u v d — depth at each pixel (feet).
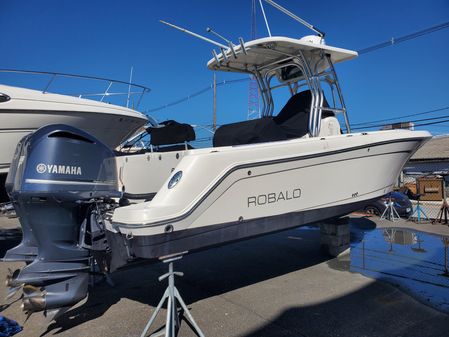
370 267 16.06
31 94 20.24
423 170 83.87
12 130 19.67
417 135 16.34
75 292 10.53
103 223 11.23
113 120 23.17
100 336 10.40
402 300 12.19
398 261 16.99
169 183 10.40
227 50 15.49
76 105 21.47
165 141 14.67
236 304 12.42
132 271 16.56
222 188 10.80
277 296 13.01
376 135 14.80
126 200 13.02
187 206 10.10
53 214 10.32
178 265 17.34
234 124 15.51
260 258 18.17
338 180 13.73
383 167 15.30
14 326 10.80
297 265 16.78
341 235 17.93
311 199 12.96
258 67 17.79
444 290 13.03
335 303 12.17
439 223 28.91
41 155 10.19
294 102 15.96
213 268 16.75
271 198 11.92
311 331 10.30
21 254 11.23
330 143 13.29
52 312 10.37
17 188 10.34
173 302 9.57
